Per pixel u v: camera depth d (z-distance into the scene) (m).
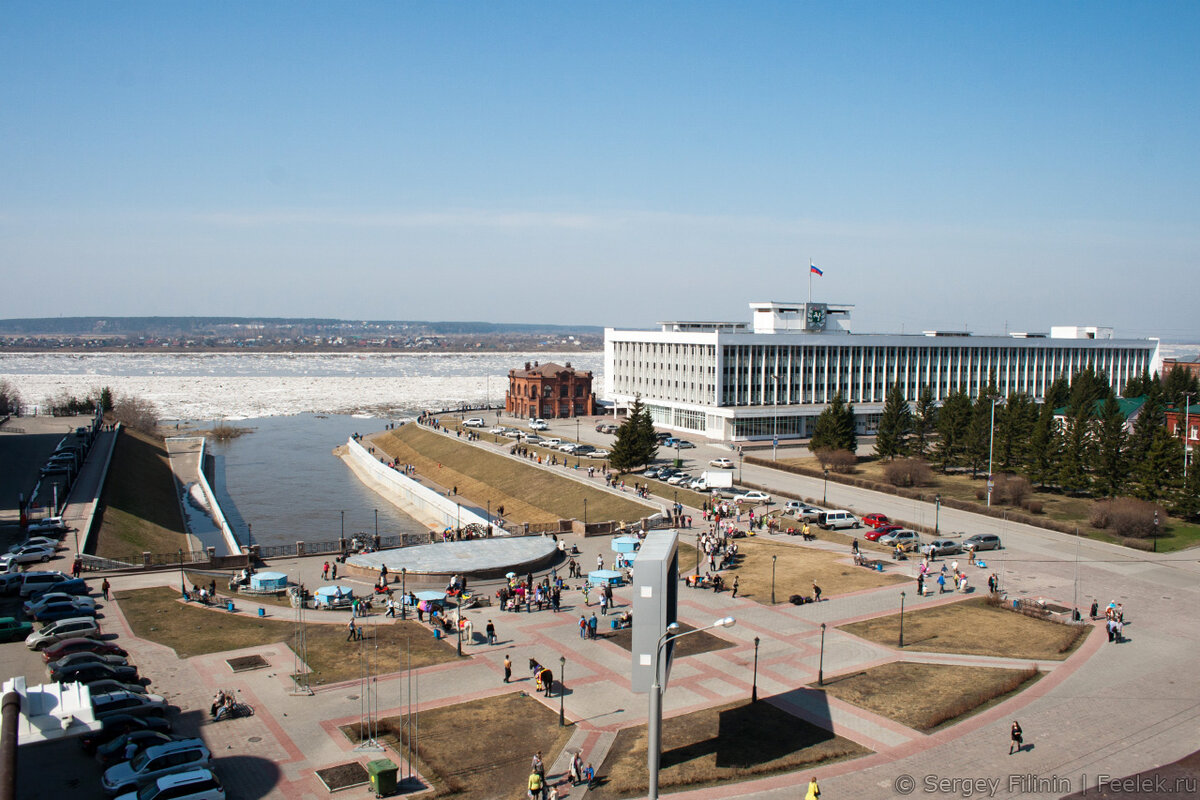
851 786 42.25
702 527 102.75
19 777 42.06
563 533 103.00
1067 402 178.25
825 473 117.56
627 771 43.84
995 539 90.62
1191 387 172.50
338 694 53.03
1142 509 96.69
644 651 38.97
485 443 177.38
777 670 57.56
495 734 48.09
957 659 59.34
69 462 126.81
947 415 137.25
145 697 48.38
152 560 90.25
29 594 68.81
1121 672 56.94
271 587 75.44
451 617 66.62
